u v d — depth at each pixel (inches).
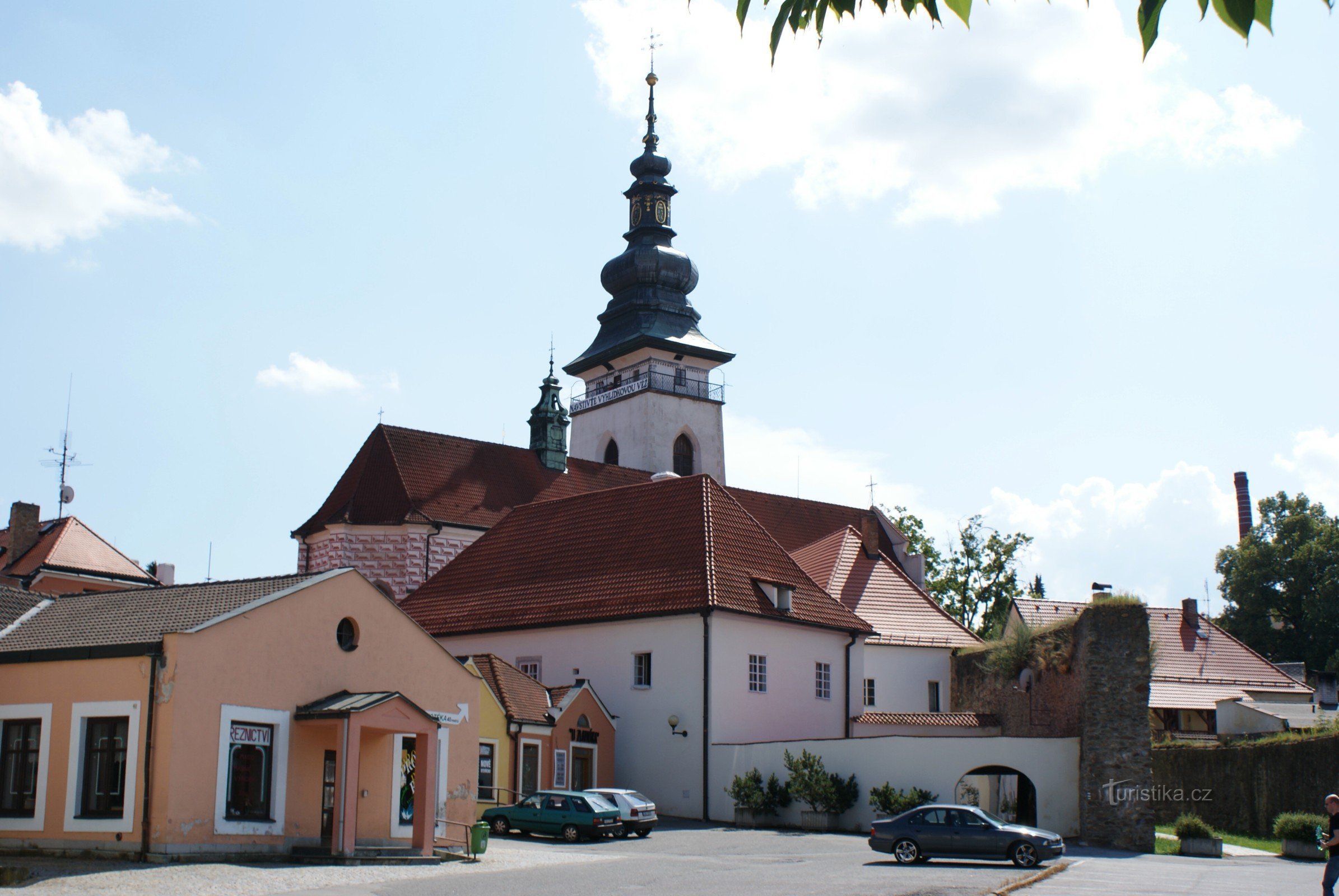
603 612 2006.6
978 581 3710.6
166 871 1025.5
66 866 1057.5
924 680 2356.1
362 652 1312.7
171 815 1105.4
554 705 1859.0
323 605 1274.6
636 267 3750.0
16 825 1185.4
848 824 1776.6
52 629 1300.4
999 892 994.1
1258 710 2465.6
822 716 2069.4
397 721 1254.9
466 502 2701.8
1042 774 1722.4
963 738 1738.4
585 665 2026.3
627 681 1974.7
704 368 3764.8
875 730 2095.2
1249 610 3631.9
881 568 2541.8
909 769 1750.7
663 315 3757.4
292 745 1224.2
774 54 270.4
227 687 1167.0
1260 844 1791.3
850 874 1152.2
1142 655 1705.2
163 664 1131.9
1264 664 2689.5
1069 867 1310.3
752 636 1971.0
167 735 1115.9
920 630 2401.6
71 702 1179.3
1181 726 2596.0
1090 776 1690.5
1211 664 2677.2
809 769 1779.0
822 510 3216.0
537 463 2945.4
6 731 1224.2
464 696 1437.0
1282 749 1891.0
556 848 1430.9
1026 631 2054.6
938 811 1333.7
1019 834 1306.6
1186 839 1614.2
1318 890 1077.1
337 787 1198.9
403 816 1343.5
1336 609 3474.4
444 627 2187.5
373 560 2583.7
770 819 1807.3
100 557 2426.2
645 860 1296.8
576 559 2174.0
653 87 3885.3
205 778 1138.0
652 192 3836.1
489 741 1720.0
